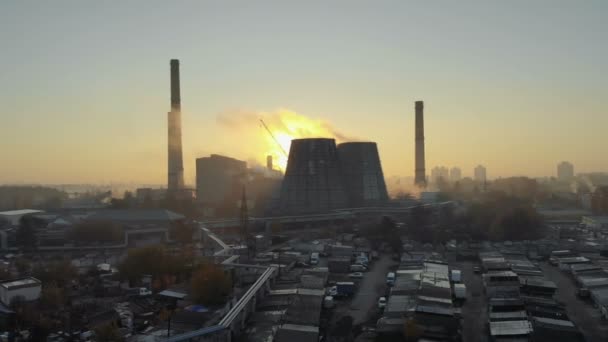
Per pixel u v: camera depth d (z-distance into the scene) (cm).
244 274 13012
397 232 19800
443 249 17412
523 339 8281
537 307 9719
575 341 8012
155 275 12781
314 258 15762
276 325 9038
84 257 17250
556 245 17175
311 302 10025
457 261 15675
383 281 12988
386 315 9225
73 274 13100
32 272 12694
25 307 9744
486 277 11494
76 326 9175
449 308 8994
